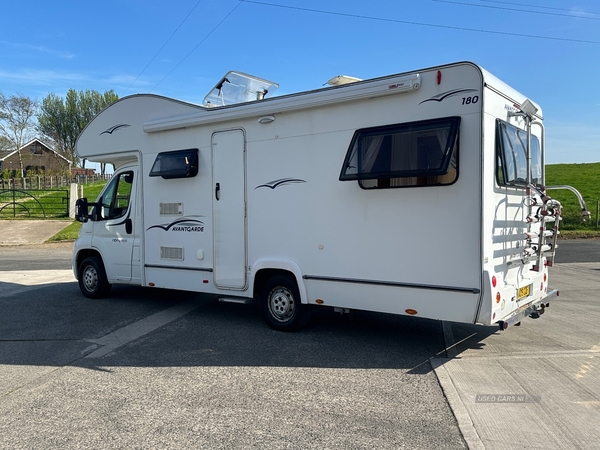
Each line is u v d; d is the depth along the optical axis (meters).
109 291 8.17
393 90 4.83
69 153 58.72
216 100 7.34
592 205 22.42
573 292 8.62
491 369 4.65
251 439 3.40
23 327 6.38
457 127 4.51
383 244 5.01
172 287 6.89
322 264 5.46
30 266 12.34
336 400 4.02
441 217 4.64
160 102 6.93
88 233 8.09
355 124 5.19
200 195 6.51
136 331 6.14
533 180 5.68
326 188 5.39
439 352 5.21
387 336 5.82
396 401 3.98
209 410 3.87
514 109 5.08
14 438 3.46
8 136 44.03
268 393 4.18
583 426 3.50
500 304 4.63
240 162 6.09
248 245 6.07
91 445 3.35
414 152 4.74
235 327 6.27
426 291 4.75
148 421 3.70
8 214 24.44
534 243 5.37
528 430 3.45
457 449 3.22
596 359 4.90
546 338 5.68
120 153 7.45
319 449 3.25
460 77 4.54
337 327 6.21
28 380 4.57
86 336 5.96
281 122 5.72
